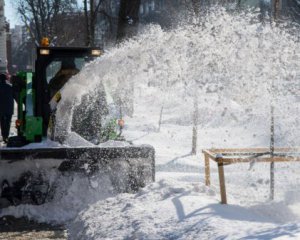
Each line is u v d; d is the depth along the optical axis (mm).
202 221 5223
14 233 6559
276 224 4988
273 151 6484
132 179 7812
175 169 9648
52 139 8180
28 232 6605
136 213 5949
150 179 7848
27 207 7520
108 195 7691
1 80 13477
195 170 9570
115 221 5895
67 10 39938
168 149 11469
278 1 9562
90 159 7680
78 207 7551
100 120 8711
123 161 7820
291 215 5648
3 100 13422
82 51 8984
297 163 8406
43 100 8789
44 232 6609
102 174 7766
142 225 5441
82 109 8664
